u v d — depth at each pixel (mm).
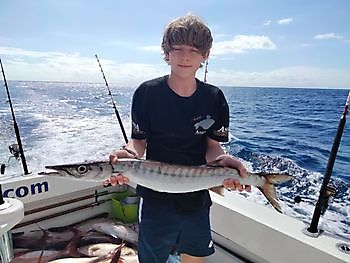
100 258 2277
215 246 2240
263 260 1964
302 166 7312
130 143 1694
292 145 9578
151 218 1641
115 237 2609
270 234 1812
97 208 2988
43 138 9141
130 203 2891
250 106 23312
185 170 1585
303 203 4730
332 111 20047
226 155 1664
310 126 13602
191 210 1657
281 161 7742
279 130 12539
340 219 4152
